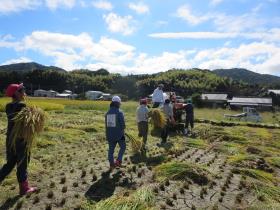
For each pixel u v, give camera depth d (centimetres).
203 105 2617
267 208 306
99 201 293
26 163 299
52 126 718
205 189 343
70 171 388
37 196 297
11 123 292
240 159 500
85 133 673
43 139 545
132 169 405
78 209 282
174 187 350
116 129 401
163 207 293
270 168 476
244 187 371
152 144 611
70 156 467
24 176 302
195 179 375
